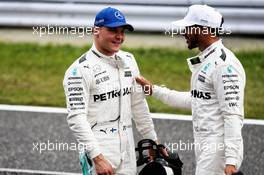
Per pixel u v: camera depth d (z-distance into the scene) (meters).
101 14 15.17
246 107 26.25
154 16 34.06
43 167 20.89
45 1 34.72
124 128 15.67
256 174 20.34
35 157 21.67
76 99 15.17
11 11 35.12
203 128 15.34
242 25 33.38
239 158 14.83
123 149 15.61
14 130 23.97
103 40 15.16
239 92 14.91
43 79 29.73
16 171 20.56
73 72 15.24
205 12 15.20
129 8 34.06
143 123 16.52
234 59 15.04
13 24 35.25
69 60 31.83
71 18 34.69
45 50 33.16
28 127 24.22
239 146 14.79
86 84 15.25
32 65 31.41
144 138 16.64
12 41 34.41
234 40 33.41
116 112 15.54
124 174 15.70
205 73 15.17
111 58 15.42
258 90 28.06
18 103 26.77
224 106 14.90
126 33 34.66
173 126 24.19
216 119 15.16
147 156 16.44
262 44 33.09
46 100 27.14
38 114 25.48
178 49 32.84
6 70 30.88
